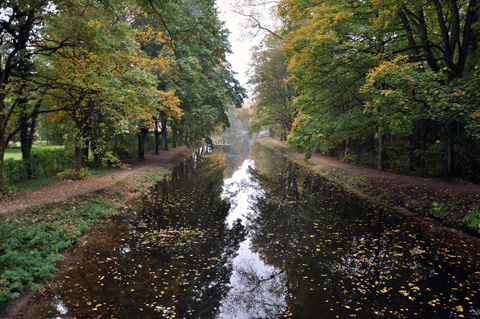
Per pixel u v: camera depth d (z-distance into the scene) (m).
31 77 10.88
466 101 8.45
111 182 14.05
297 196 15.58
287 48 12.19
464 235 9.01
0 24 7.91
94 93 9.38
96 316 5.02
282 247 8.71
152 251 8.02
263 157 36.34
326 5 11.45
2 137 9.93
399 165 17.69
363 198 14.87
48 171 15.97
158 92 16.59
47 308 5.19
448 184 12.72
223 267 7.34
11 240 6.66
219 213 12.16
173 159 27.98
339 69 11.59
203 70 23.86
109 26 9.30
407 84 9.55
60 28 8.23
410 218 11.27
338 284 6.57
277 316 5.35
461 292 6.19
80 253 7.52
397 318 5.30
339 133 13.06
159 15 7.89
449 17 13.34
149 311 5.28
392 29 11.98
